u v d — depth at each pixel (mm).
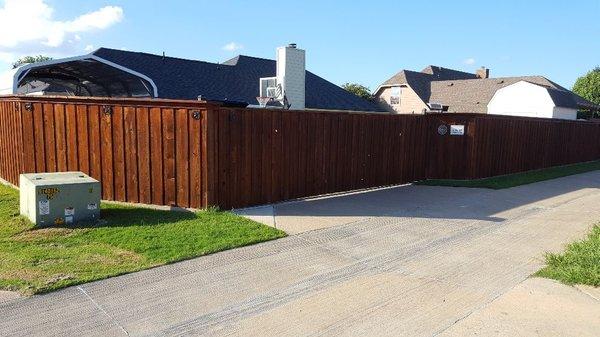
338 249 7031
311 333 4426
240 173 9398
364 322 4645
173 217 8430
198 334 4402
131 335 4375
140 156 9266
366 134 12172
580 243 7023
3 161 12055
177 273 5914
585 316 4711
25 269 5871
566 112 35688
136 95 21047
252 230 7766
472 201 11070
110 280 5648
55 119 10055
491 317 4723
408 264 6406
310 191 10883
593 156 24109
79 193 7977
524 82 35250
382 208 9945
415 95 42625
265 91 22359
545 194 12586
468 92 41562
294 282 5703
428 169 14594
